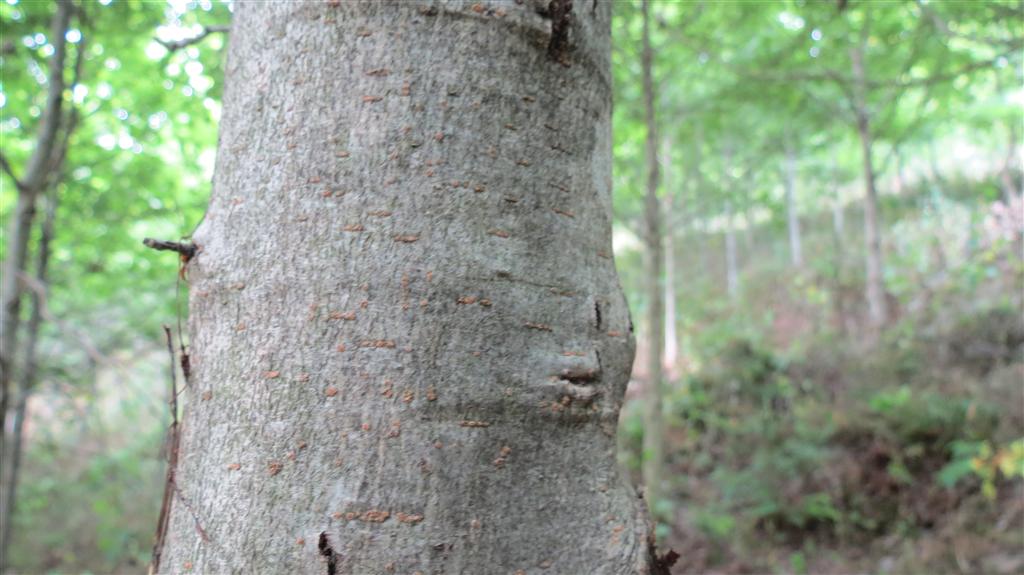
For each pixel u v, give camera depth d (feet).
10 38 13.83
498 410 3.15
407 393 3.04
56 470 25.13
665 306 42.34
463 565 2.96
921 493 21.53
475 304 3.18
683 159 35.63
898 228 47.67
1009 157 39.63
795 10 19.47
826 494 21.89
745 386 29.30
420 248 3.17
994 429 21.83
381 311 3.10
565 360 3.35
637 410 30.83
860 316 35.24
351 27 3.38
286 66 3.45
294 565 2.91
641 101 21.89
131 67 15.07
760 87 25.07
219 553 3.05
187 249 3.52
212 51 12.60
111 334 19.54
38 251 16.11
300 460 3.01
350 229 3.18
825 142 41.01
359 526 2.92
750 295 45.60
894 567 18.90
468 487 3.04
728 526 21.25
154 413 20.35
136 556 22.54
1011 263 30.07
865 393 26.40
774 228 63.41
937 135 49.03
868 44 27.84
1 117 15.44
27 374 15.02
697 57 22.91
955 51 22.25
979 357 26.73
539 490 3.19
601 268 3.75
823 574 19.47
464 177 3.27
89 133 17.47
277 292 3.19
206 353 3.38
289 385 3.09
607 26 4.13
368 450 2.99
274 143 3.38
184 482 3.31
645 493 3.81
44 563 22.49
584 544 3.22
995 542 18.70
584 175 3.73
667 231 25.32
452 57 3.36
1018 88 33.17
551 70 3.61
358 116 3.29
